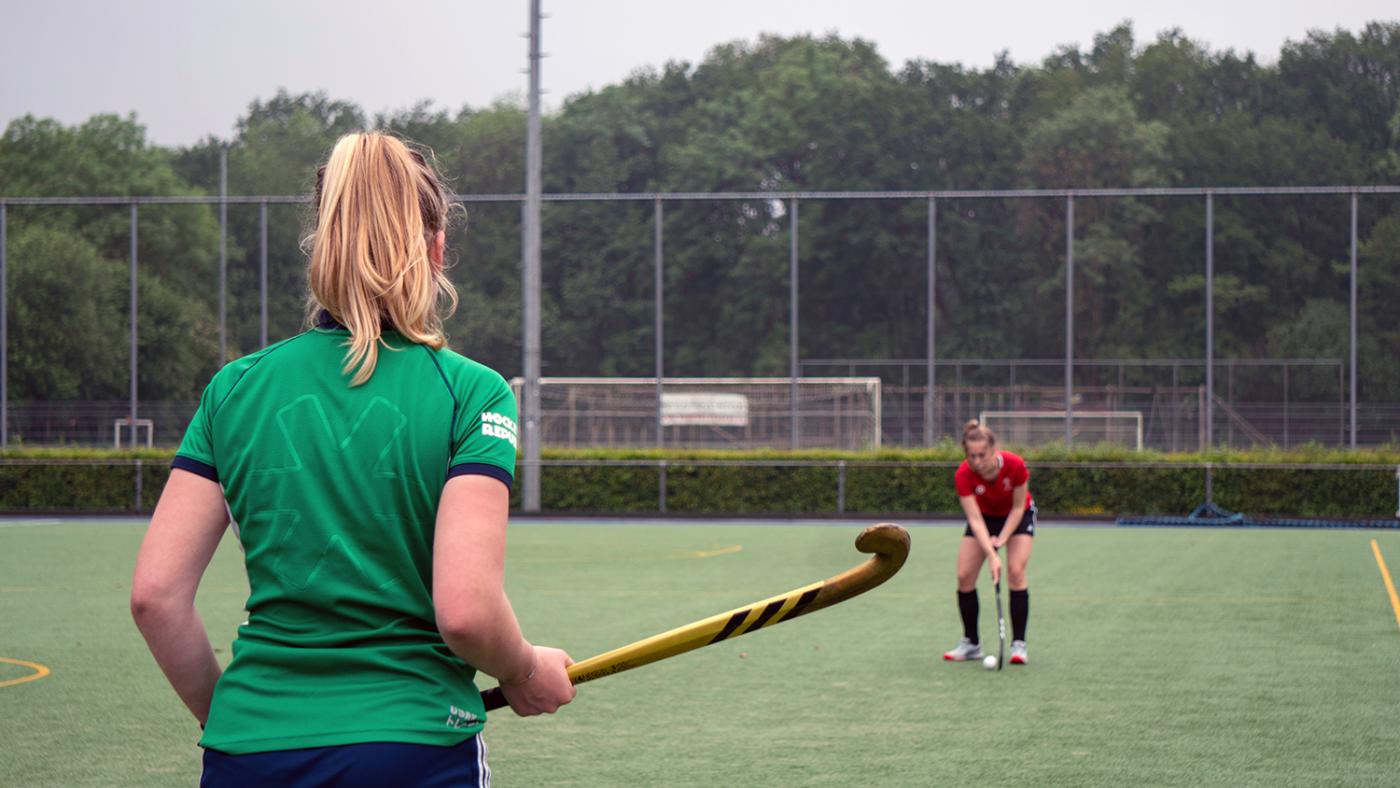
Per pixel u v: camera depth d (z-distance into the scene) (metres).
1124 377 55.88
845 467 27.95
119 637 10.91
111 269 47.97
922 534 22.48
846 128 60.62
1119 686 8.77
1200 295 56.25
